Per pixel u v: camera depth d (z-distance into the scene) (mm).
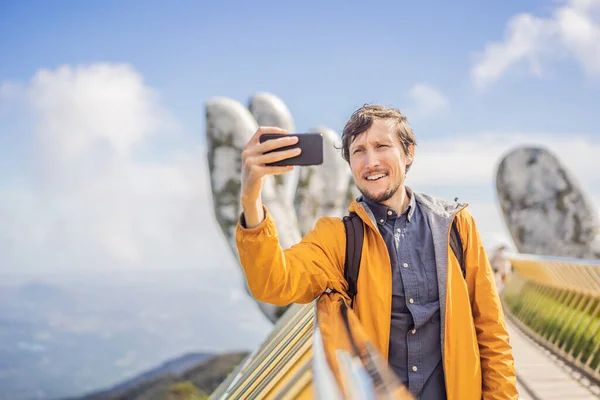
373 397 844
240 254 1799
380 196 2092
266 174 1676
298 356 1587
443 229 2115
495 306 2141
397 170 2094
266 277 1804
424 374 2010
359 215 2100
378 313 2014
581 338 6883
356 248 2072
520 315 11008
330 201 11609
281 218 10188
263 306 9789
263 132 1695
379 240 2059
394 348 2029
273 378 1740
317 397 817
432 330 2043
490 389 2096
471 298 2168
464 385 1994
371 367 958
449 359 2010
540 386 5891
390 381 914
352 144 2139
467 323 2033
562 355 7223
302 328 2250
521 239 14711
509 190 14969
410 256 2080
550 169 14797
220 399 3148
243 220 1802
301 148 1651
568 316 7742
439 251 2086
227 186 10211
